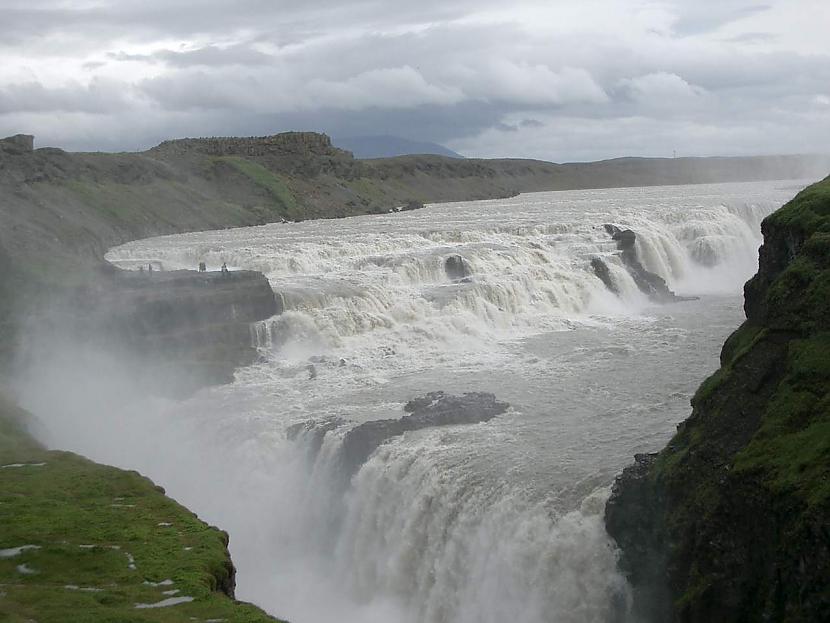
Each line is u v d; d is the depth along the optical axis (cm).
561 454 4866
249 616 3425
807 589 3234
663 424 5219
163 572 3816
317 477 5438
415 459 4994
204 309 7531
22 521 4347
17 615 3378
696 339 7250
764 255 5034
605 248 10138
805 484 3378
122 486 4909
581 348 7206
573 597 4159
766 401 4056
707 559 3700
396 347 7531
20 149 17262
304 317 7662
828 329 4097
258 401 6425
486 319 8175
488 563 4447
